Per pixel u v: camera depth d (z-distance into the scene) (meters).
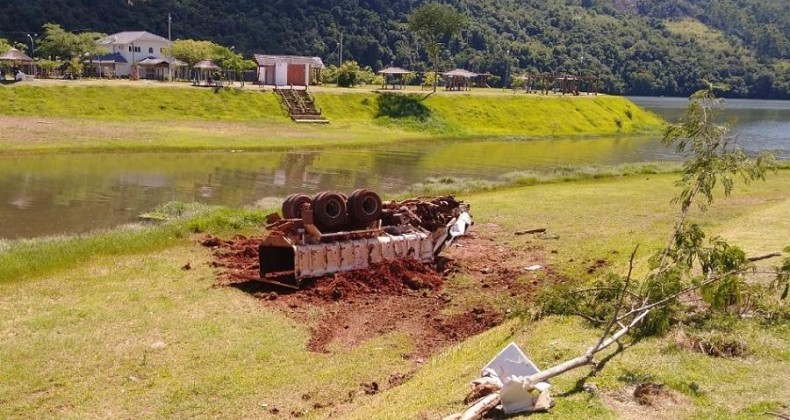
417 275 13.30
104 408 8.03
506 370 7.43
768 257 12.23
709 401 6.91
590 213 20.08
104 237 15.55
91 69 70.75
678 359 7.91
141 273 13.25
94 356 9.35
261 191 25.42
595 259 14.92
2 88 41.91
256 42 113.75
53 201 21.94
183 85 51.34
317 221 13.09
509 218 19.28
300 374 9.18
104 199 22.62
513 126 58.56
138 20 107.00
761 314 9.23
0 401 8.07
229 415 8.05
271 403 8.38
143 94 46.19
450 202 15.59
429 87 82.88
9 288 12.07
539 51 151.75
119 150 33.38
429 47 77.38
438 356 9.73
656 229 17.72
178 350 9.68
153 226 17.58
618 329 8.98
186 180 27.05
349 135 45.31
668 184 27.02
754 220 16.53
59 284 12.41
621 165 34.25
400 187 27.36
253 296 12.09
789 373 7.54
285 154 36.56
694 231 9.66
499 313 11.62
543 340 8.88
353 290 12.44
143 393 8.41
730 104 140.88
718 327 8.78
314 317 11.29
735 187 25.05
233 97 49.62
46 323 10.38
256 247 15.07
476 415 6.58
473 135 52.94
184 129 40.66
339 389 8.81
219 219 17.58
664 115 90.12
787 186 25.44
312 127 47.22
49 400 8.16
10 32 93.12
